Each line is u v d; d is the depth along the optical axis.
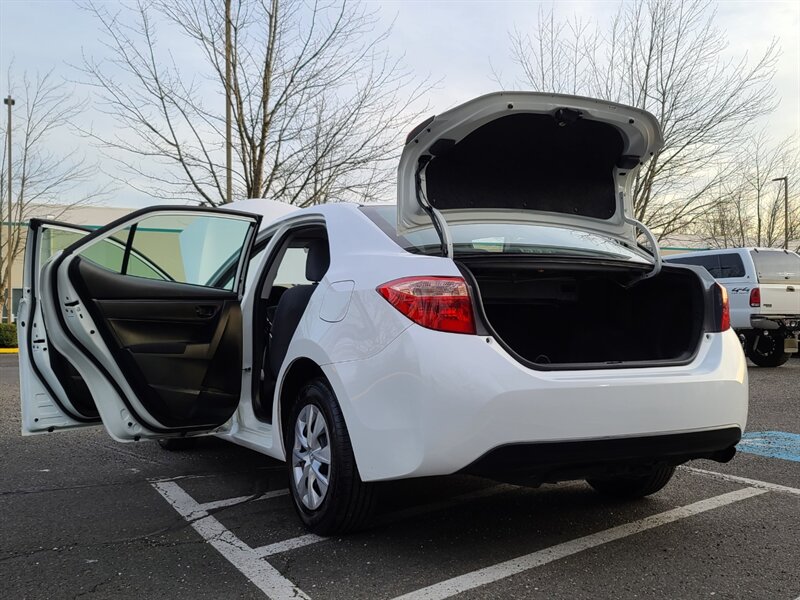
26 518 3.66
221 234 4.99
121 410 3.65
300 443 3.42
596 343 3.87
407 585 2.76
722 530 3.43
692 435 2.97
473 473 2.71
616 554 3.10
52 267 3.39
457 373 2.69
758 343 11.78
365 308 3.03
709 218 19.97
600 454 2.80
